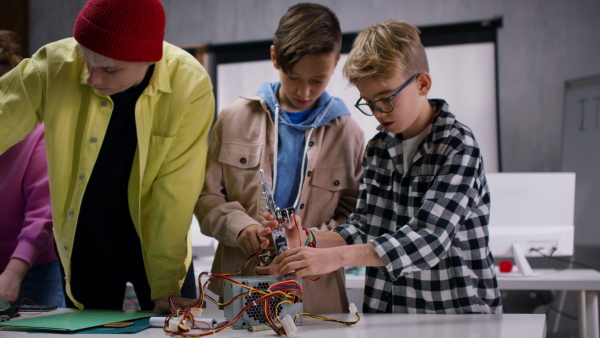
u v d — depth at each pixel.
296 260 1.22
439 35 3.69
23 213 1.86
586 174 3.44
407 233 1.29
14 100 1.50
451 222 1.31
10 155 1.82
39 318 1.29
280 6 3.89
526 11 3.61
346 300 1.67
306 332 1.12
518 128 3.59
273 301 1.19
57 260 1.94
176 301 1.47
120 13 1.32
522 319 1.25
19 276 1.67
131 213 1.57
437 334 1.07
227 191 1.74
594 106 3.45
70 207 1.51
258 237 1.47
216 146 1.77
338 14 3.81
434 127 1.46
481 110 3.63
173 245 1.54
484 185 1.48
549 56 3.57
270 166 1.72
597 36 3.52
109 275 1.70
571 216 2.62
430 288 1.43
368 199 1.56
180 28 4.02
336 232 1.50
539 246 2.62
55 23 4.10
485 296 1.42
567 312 3.43
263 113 1.77
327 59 1.61
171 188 1.53
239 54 3.93
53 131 1.49
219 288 1.70
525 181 2.65
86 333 1.12
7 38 1.87
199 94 1.56
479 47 3.64
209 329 1.15
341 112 1.77
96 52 1.33
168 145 1.54
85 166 1.49
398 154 1.53
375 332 1.10
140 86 1.51
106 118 1.50
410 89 1.41
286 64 1.60
